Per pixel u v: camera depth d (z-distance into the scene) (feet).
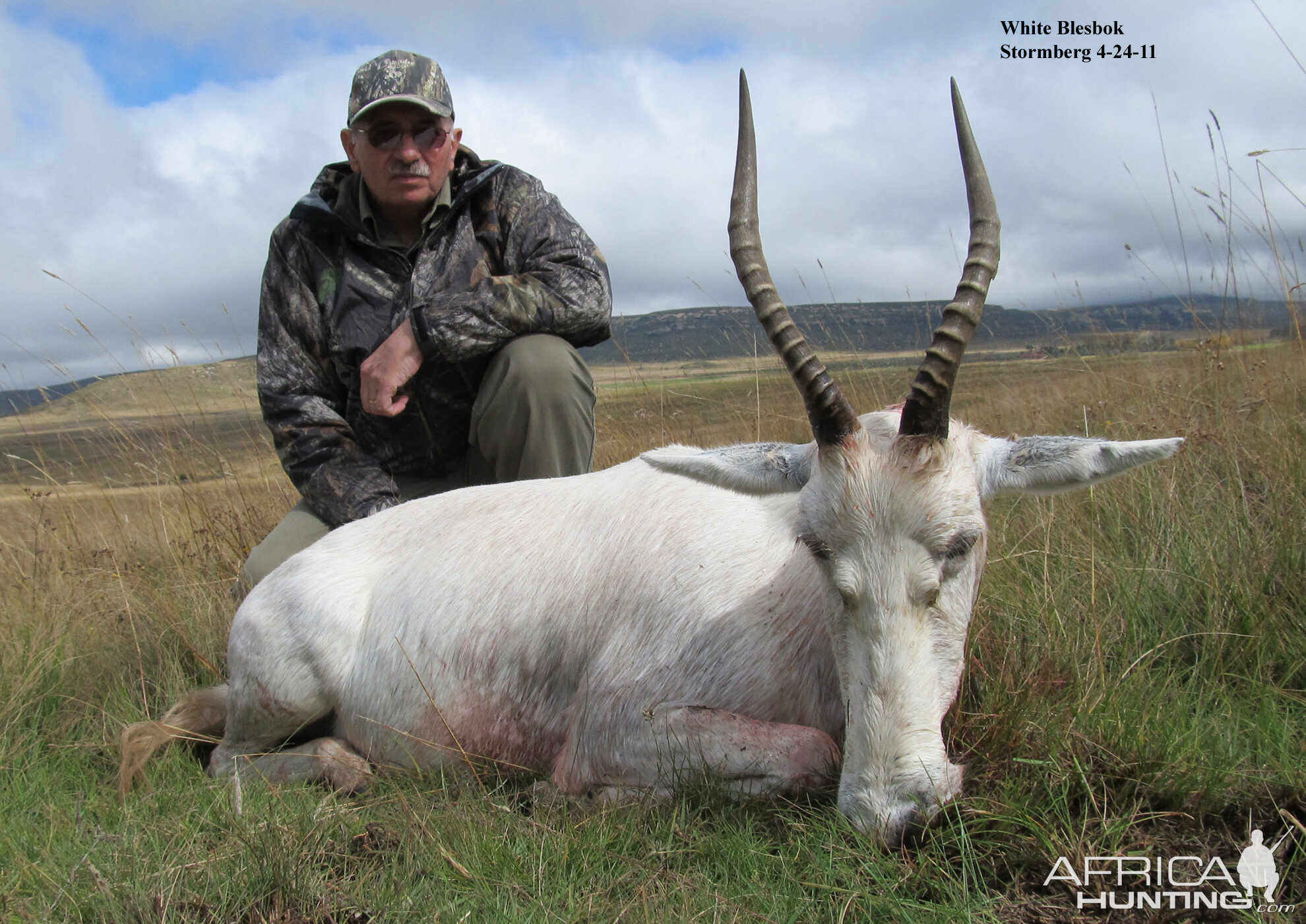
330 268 16.37
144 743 12.35
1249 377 21.89
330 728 13.38
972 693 11.25
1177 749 9.89
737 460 10.71
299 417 15.94
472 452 16.96
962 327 8.90
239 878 8.99
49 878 9.39
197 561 19.99
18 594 18.95
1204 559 13.89
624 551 11.70
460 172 16.74
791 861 8.85
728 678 10.65
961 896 8.31
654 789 10.45
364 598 12.85
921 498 8.77
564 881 8.98
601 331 17.04
